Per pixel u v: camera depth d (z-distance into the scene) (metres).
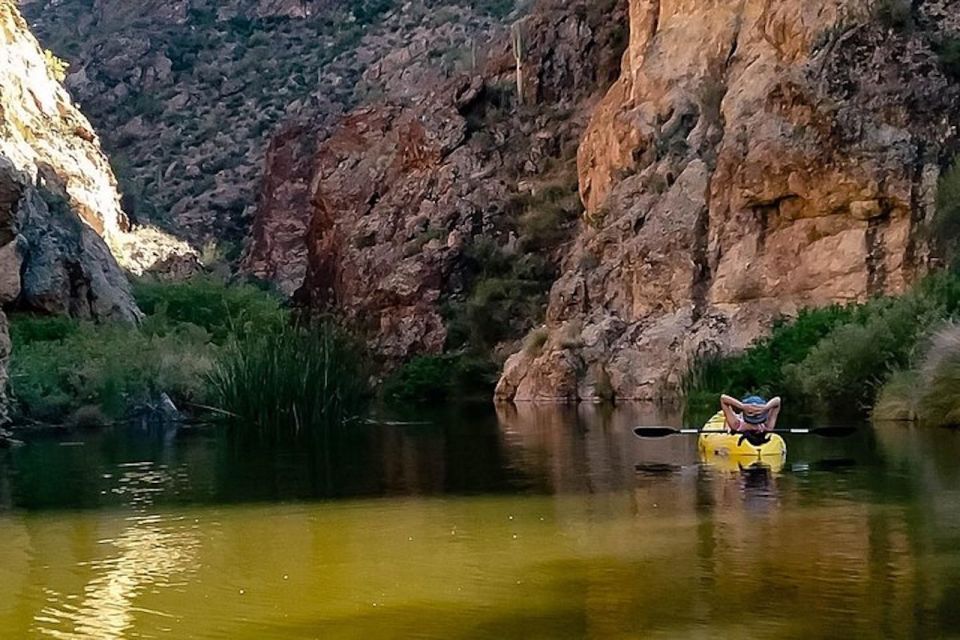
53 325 25.95
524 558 6.91
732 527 7.77
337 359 22.50
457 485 10.68
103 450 15.65
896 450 12.74
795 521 7.94
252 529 8.26
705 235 32.34
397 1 90.56
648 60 38.97
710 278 31.55
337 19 91.81
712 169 33.44
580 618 5.45
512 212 49.50
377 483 11.01
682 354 30.14
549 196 48.62
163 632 5.36
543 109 51.94
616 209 37.28
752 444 12.74
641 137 37.69
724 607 5.54
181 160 81.69
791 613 5.39
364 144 58.06
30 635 5.35
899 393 18.20
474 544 7.43
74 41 98.06
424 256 48.50
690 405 24.89
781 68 32.19
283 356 22.00
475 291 47.00
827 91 28.72
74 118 47.38
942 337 17.27
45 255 28.23
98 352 23.98
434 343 46.72
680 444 15.09
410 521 8.48
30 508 9.46
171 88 89.50
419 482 11.01
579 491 9.95
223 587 6.29
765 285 29.55
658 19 40.66
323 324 24.48
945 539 7.10
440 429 20.41
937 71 28.22
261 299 38.66
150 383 23.91
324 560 7.01
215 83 89.38
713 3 37.59
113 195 49.53
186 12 97.69
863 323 22.17
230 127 84.06
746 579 6.12
